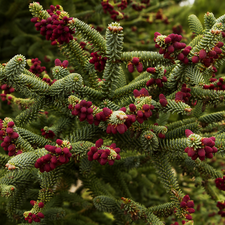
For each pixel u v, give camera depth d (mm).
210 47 979
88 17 2039
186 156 1185
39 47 2051
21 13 2115
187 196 1042
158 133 1064
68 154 967
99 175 1366
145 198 2221
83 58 1118
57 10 1115
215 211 2316
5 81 995
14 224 1333
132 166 1244
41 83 1025
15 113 1432
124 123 972
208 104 1069
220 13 3949
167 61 1017
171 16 3811
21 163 958
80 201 1290
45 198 1060
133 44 2545
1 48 2355
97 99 1090
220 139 1036
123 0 1958
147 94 1027
